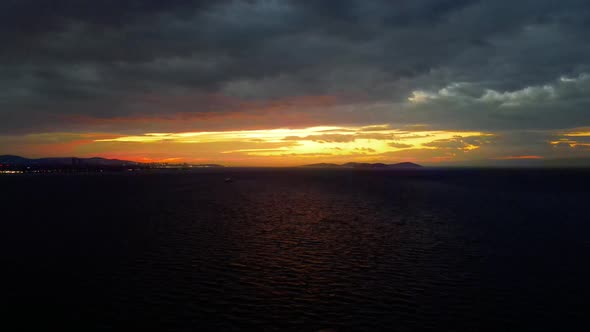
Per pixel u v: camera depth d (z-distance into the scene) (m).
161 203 81.56
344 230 48.00
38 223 52.72
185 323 21.14
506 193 110.19
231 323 21.20
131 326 20.81
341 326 20.95
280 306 23.44
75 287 26.45
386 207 74.81
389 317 22.08
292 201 87.44
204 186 151.75
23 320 21.48
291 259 33.72
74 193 111.44
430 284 27.41
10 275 29.06
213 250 36.84
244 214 63.38
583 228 49.31
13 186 153.12
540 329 20.78
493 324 21.31
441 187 143.50
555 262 32.97
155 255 34.91
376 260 33.56
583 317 22.19
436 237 43.56
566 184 156.00
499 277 28.97
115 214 62.66
